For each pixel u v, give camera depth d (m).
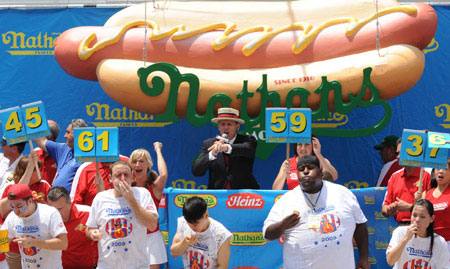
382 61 6.49
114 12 7.59
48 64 7.60
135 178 5.27
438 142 4.80
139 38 6.84
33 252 4.63
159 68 6.59
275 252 5.33
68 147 6.01
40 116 5.25
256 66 6.85
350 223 4.30
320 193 4.31
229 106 6.75
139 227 4.57
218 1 7.16
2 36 7.58
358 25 6.65
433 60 7.51
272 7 7.06
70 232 5.09
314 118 6.62
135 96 6.67
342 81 6.55
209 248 4.58
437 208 5.07
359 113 7.52
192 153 7.55
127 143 7.58
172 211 5.40
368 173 7.46
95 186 5.56
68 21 7.59
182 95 6.66
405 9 6.64
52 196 4.89
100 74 6.75
